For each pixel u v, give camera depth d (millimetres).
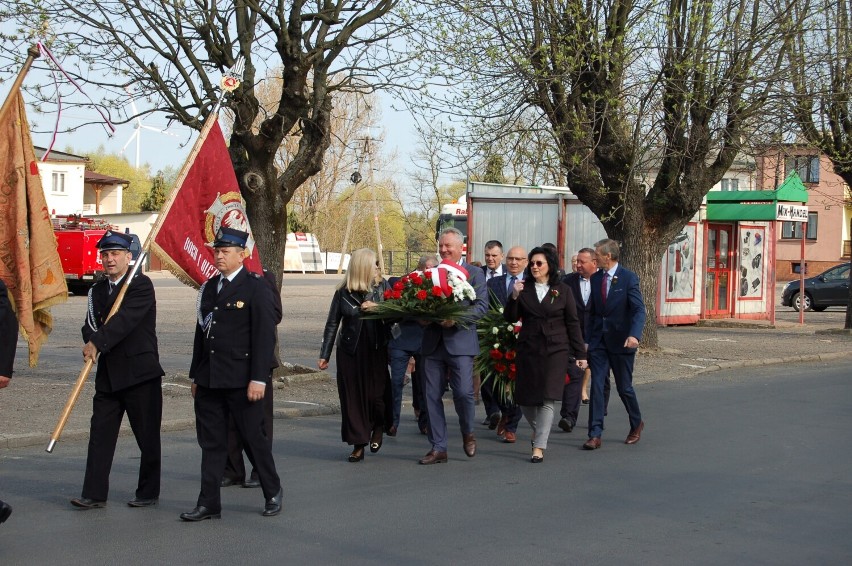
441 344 9445
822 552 6344
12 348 6844
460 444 10477
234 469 8414
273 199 14172
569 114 16938
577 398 11273
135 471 8906
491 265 12109
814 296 35531
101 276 7645
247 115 13891
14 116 7883
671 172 18188
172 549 6395
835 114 21812
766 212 25531
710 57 16953
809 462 9273
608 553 6297
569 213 22906
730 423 11555
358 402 9367
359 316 9398
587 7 16672
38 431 10328
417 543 6539
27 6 12859
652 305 18672
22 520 7113
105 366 7410
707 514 7312
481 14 16109
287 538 6668
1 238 7910
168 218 9414
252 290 7207
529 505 7621
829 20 19188
